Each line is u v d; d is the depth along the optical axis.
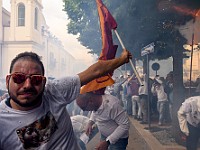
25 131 1.35
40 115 1.38
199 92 7.62
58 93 1.44
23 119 1.36
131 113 10.07
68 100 1.47
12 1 35.50
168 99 8.02
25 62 1.35
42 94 1.38
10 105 1.39
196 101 3.47
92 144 5.45
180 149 4.95
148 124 7.71
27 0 35.34
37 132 1.37
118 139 2.79
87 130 3.19
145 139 5.84
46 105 1.41
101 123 2.88
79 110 5.88
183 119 3.58
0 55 35.41
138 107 8.91
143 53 6.97
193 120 3.50
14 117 1.35
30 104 1.35
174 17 6.93
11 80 1.33
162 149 5.00
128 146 5.69
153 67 11.80
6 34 35.53
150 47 5.99
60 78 1.49
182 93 5.89
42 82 1.36
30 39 35.47
